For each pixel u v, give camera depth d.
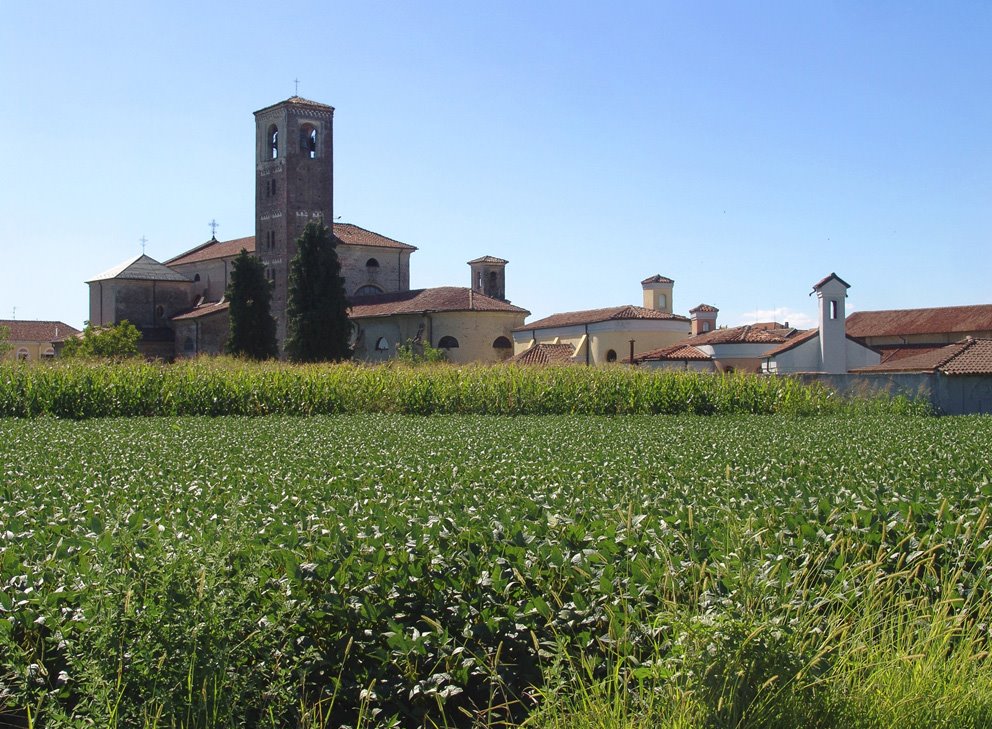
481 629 6.04
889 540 7.36
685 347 59.88
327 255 66.38
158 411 34.09
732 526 7.09
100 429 22.00
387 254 78.56
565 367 38.53
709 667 5.33
